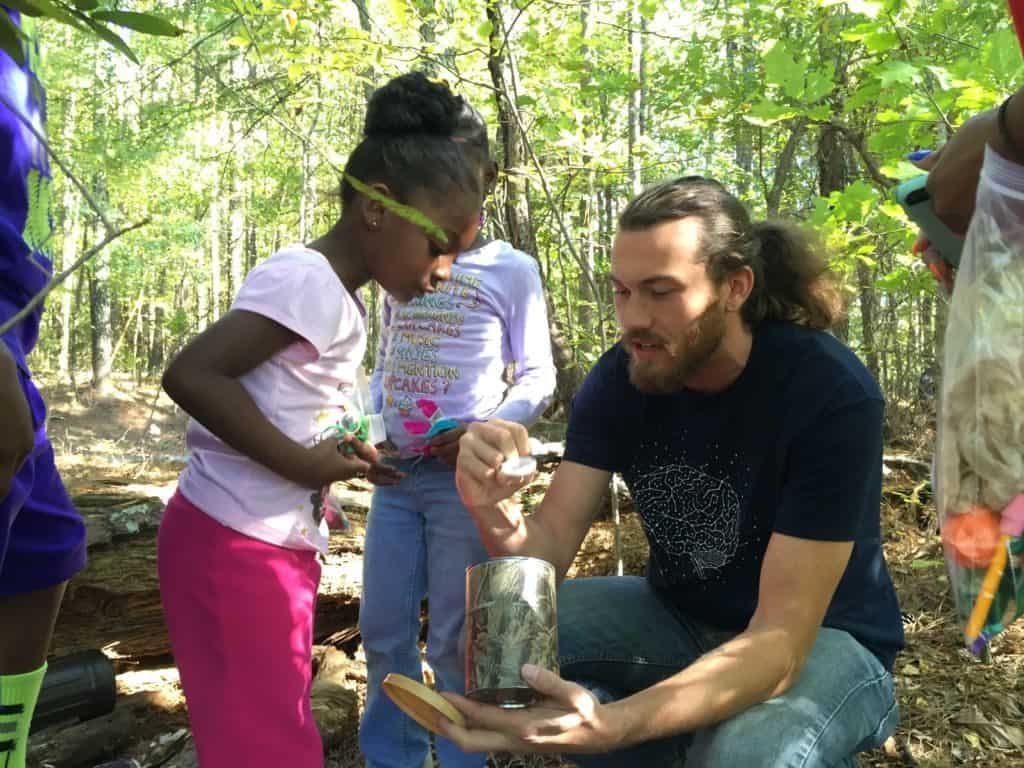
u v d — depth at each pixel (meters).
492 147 3.96
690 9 5.98
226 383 1.60
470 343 2.31
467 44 4.04
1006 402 1.12
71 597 2.57
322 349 1.70
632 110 6.31
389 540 2.31
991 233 1.15
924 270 3.10
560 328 4.65
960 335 1.17
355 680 2.78
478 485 1.59
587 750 1.29
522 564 1.35
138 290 10.07
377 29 3.95
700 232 1.53
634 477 1.86
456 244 1.80
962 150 1.27
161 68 4.27
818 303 1.74
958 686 2.56
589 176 5.26
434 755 2.51
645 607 1.90
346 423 1.84
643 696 1.35
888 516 3.68
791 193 7.75
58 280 0.60
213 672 1.63
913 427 4.80
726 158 7.57
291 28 3.58
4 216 1.48
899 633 1.78
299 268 1.68
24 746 1.63
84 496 2.66
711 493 1.76
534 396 2.29
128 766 2.26
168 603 1.70
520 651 1.29
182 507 1.72
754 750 1.43
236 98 1.24
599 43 4.84
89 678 2.39
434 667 2.25
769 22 4.22
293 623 1.69
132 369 15.88
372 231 1.75
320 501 1.80
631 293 1.58
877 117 3.00
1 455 1.14
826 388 1.59
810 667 1.57
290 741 1.62
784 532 1.56
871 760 2.27
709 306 1.56
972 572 1.17
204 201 8.69
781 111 3.02
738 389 1.69
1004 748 2.28
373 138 1.77
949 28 3.39
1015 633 2.83
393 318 2.45
